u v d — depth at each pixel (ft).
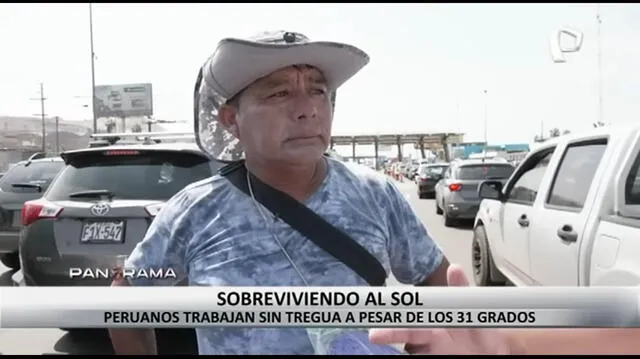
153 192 11.59
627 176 8.71
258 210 4.37
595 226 8.86
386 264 4.61
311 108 4.46
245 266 4.23
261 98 4.50
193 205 4.58
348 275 4.28
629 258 7.44
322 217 4.41
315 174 4.73
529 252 12.44
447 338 3.73
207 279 4.25
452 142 154.30
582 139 11.25
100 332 12.70
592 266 8.63
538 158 14.38
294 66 4.48
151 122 41.32
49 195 12.00
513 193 15.33
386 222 4.86
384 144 165.78
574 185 10.76
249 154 4.64
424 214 46.16
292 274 4.22
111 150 12.03
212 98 5.17
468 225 37.76
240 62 4.31
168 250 4.62
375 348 4.08
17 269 21.62
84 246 11.05
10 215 20.16
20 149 173.99
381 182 5.03
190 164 11.95
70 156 12.33
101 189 11.76
